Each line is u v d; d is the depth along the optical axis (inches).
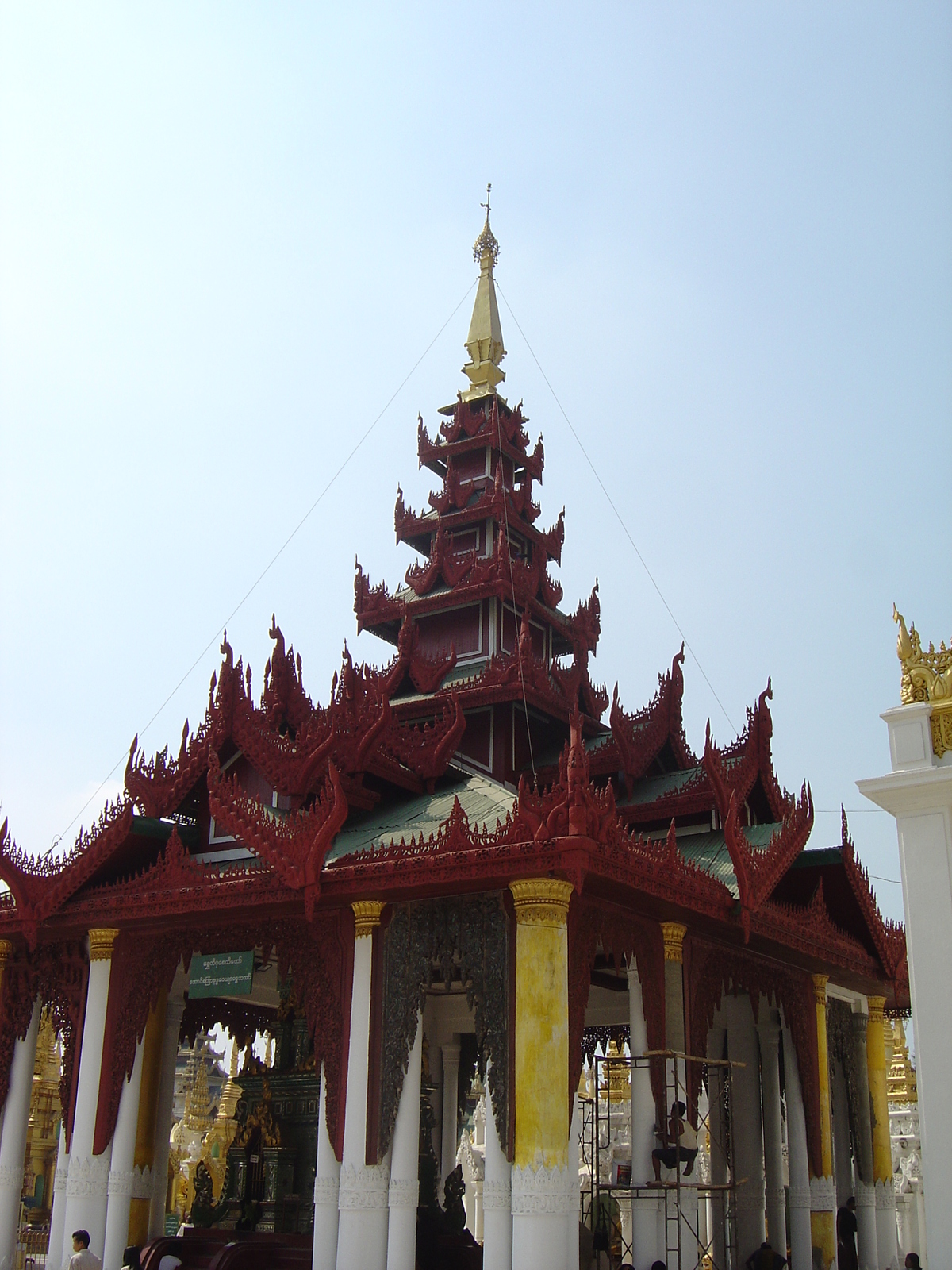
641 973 927.0
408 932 904.3
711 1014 995.9
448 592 1437.0
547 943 823.7
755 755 1155.3
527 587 1446.9
